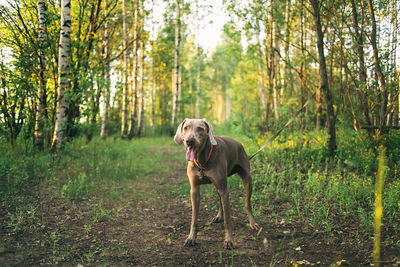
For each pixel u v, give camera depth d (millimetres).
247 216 4188
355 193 4289
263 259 2908
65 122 7188
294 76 11031
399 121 6680
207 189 5676
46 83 7457
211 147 3211
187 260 2936
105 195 5219
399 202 3688
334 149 6359
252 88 23609
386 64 6031
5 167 5570
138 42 16391
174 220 4188
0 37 6582
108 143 11383
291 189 5125
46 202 4504
